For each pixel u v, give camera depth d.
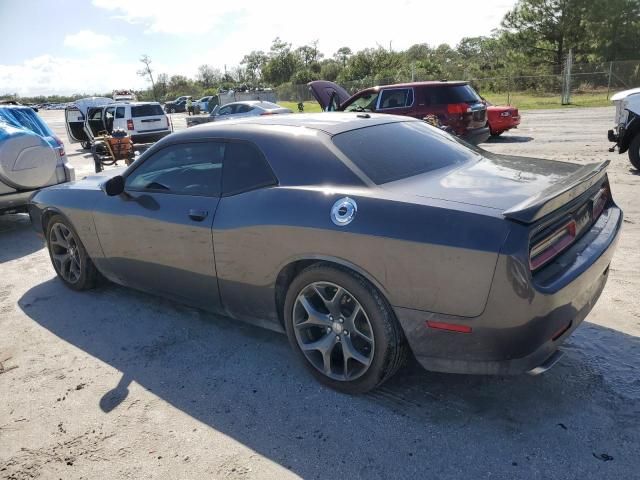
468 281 2.32
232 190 3.26
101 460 2.55
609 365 3.05
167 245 3.61
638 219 5.77
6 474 2.50
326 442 2.57
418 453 2.45
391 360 2.71
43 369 3.47
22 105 7.80
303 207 2.84
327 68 62.31
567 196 2.48
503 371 2.44
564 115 19.59
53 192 4.69
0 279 5.41
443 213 2.43
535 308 2.28
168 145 3.72
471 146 3.75
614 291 4.02
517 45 41.44
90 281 4.69
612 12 36.50
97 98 19.64
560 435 2.50
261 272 3.09
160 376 3.29
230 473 2.41
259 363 3.36
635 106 7.77
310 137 3.07
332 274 2.76
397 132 3.42
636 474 2.23
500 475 2.28
